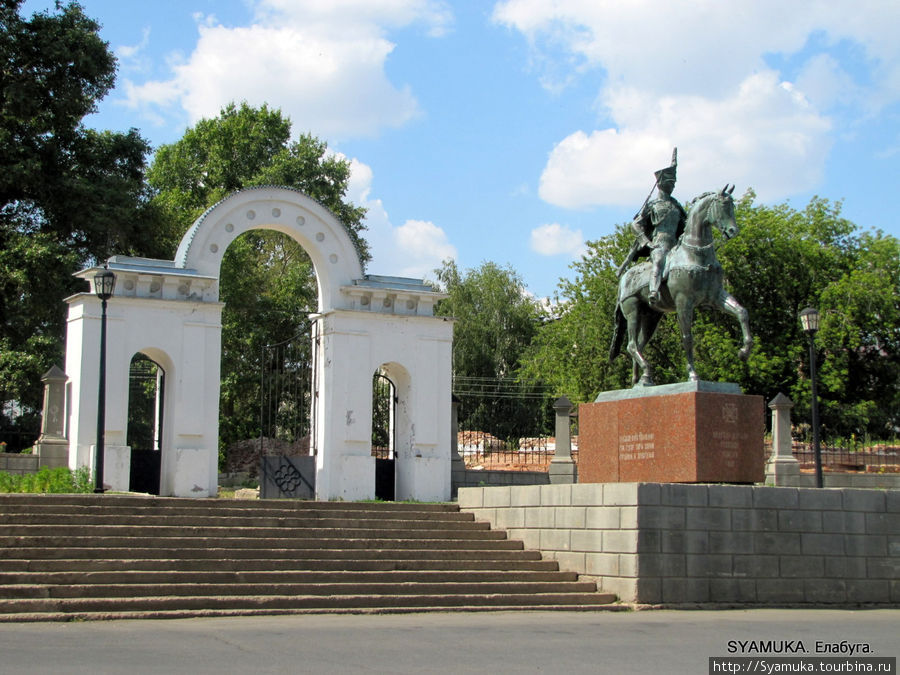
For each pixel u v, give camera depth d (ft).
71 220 121.29
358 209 168.35
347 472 87.10
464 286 196.34
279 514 63.36
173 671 32.07
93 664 32.86
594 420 65.62
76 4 124.77
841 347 144.87
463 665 34.99
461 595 53.67
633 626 47.01
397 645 39.14
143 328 82.84
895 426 155.12
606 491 57.16
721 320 145.28
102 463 68.95
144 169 136.15
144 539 54.03
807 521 58.75
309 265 152.97
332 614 48.96
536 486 63.26
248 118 173.47
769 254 147.13
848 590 59.21
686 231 61.36
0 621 42.52
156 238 132.26
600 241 153.38
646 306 65.41
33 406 120.47
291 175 162.40
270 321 142.10
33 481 71.72
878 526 60.54
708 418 58.29
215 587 49.75
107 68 125.49
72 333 83.05
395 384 94.53
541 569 59.98
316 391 91.09
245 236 154.61
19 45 119.85
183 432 82.94
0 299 118.83
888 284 146.61
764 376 139.74
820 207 158.61
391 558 58.49
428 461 90.63
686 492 56.03
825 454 106.52
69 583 47.96
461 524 66.23
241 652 36.35
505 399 182.80
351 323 89.61
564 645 40.34
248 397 144.87
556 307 156.66
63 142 125.49
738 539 56.90
